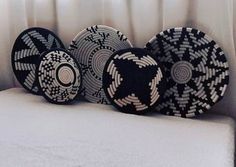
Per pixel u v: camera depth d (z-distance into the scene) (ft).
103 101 3.91
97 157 2.31
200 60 3.39
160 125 3.07
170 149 2.46
